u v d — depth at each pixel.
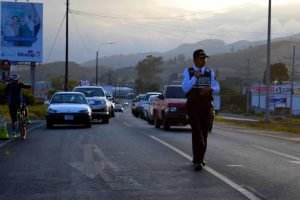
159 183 9.48
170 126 24.73
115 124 27.97
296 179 10.03
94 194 8.55
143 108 35.91
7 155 13.30
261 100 96.56
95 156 13.09
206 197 8.34
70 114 23.09
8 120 28.11
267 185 9.38
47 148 14.84
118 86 148.62
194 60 11.23
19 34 54.81
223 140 18.38
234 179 9.95
